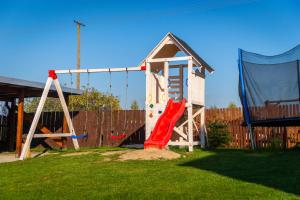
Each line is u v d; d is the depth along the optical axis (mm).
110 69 12773
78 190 5215
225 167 7223
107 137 16344
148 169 7086
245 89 12148
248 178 5867
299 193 4691
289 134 13195
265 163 7773
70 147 16781
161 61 12305
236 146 13992
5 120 16938
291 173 6352
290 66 11445
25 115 16484
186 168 7105
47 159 9773
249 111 12000
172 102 12430
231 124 14336
